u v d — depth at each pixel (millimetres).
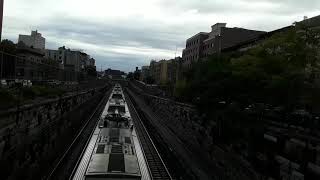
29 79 34406
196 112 42562
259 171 24266
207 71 36250
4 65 27141
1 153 21203
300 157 21672
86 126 51719
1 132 21531
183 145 40531
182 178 26328
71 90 62000
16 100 27547
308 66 23797
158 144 40250
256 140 26328
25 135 26250
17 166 23297
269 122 28750
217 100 33344
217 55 37906
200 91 36531
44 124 32125
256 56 26391
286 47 24469
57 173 25062
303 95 23516
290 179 21328
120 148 19203
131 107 84188
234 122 29766
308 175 20297
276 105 25500
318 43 24234
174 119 58812
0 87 25672
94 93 104500
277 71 24891
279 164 22969
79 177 16922
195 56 99438
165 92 103938
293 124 28062
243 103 29266
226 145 30766
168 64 157625
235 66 27766
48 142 31469
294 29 24828
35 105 29219
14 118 24031
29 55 80688
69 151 33281
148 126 55781
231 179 26578
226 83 29875
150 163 29984
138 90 166250
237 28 82938
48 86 42500
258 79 25844
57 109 38875
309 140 21578
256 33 82625
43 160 27984
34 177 23859
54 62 94000
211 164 30578
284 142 23859
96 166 16281
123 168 16156
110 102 51594
